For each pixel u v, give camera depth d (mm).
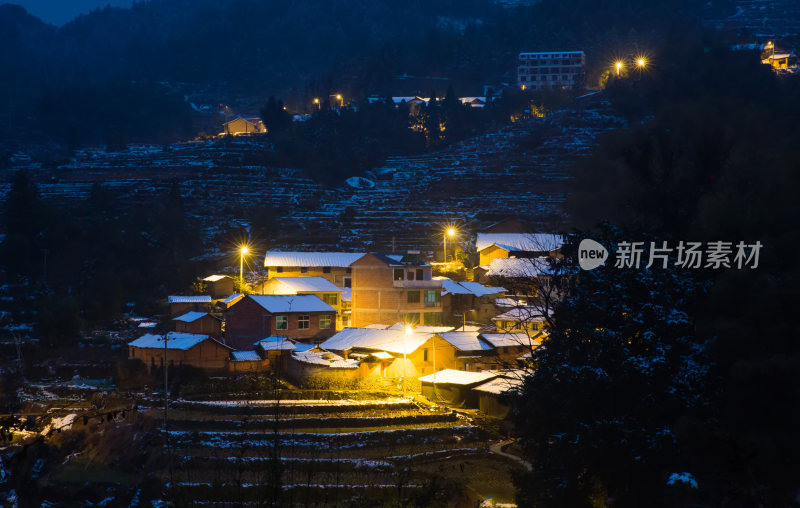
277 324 68500
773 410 31703
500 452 46594
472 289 78188
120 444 48375
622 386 34000
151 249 103312
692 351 34344
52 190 132250
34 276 97375
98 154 163875
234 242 110438
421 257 101750
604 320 36375
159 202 122812
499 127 172125
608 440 31891
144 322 83125
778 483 30375
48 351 73812
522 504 34781
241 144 162875
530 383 37688
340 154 154875
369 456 45219
